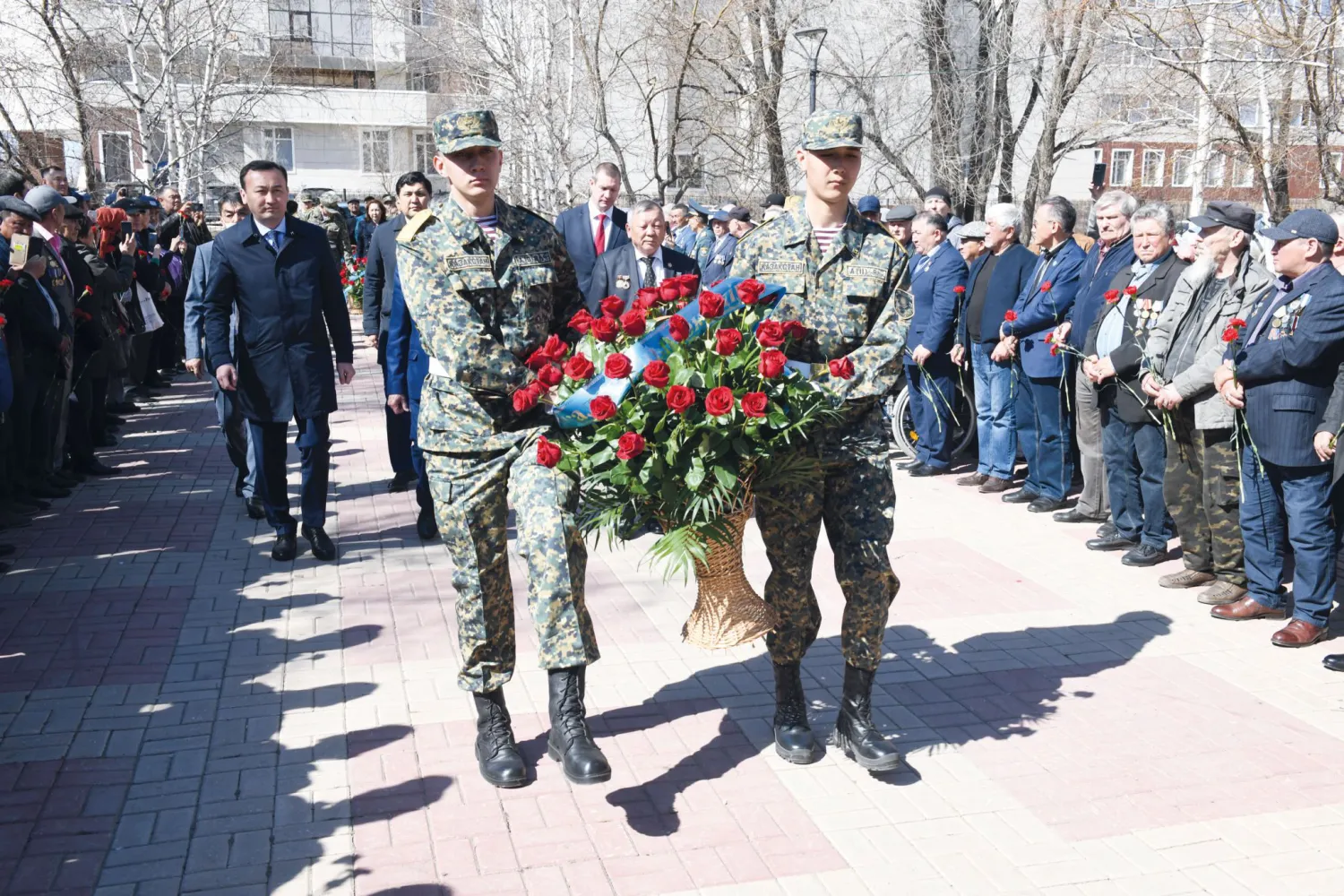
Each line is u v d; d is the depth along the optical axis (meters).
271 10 30.98
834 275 3.99
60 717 4.47
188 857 3.54
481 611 3.92
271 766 4.10
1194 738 4.38
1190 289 5.97
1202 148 13.72
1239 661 5.14
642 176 21.84
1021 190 20.17
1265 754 4.26
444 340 3.79
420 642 5.31
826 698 4.71
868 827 3.75
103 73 22.81
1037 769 4.14
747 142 19.19
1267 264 6.04
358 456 9.51
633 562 6.54
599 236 7.16
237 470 8.37
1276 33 11.67
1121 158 20.38
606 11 18.53
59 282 7.83
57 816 3.75
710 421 3.46
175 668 4.97
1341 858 3.58
